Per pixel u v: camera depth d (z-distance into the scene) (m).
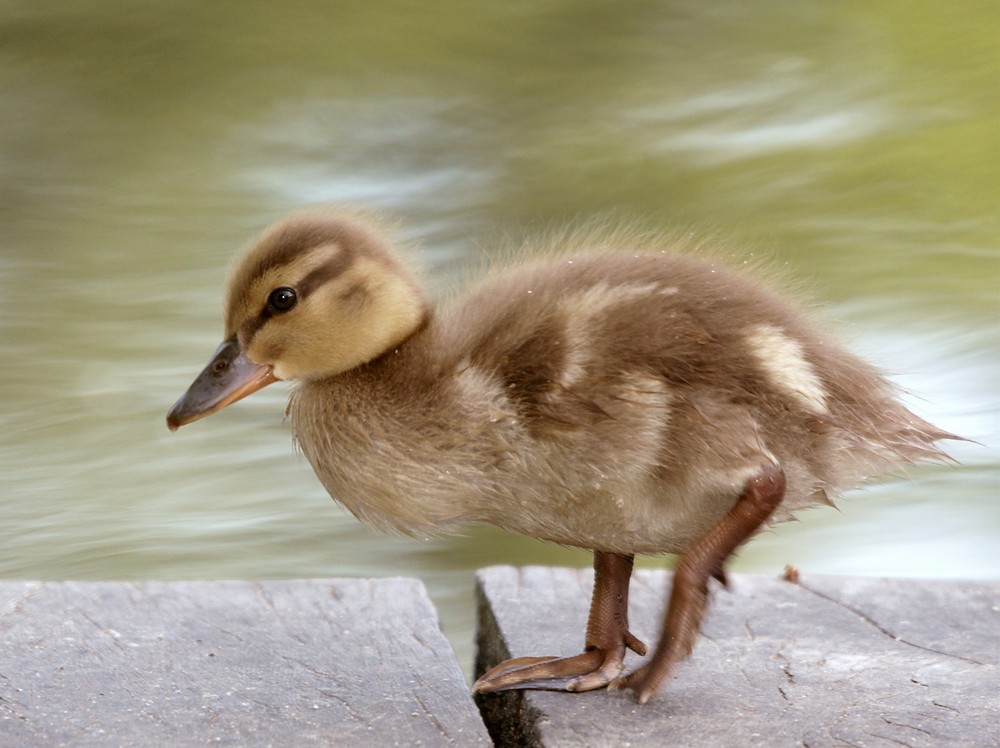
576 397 5.45
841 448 5.71
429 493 5.73
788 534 11.08
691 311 5.66
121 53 23.89
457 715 5.52
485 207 18.56
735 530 5.38
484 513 5.81
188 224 18.72
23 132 21.83
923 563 10.60
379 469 5.78
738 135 19.84
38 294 16.33
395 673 5.90
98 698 5.61
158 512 11.66
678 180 18.62
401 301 6.03
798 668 5.94
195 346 14.92
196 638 6.22
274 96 22.62
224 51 24.08
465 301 6.25
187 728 5.37
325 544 11.15
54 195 19.73
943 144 18.47
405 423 5.73
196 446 12.78
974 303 14.44
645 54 23.05
